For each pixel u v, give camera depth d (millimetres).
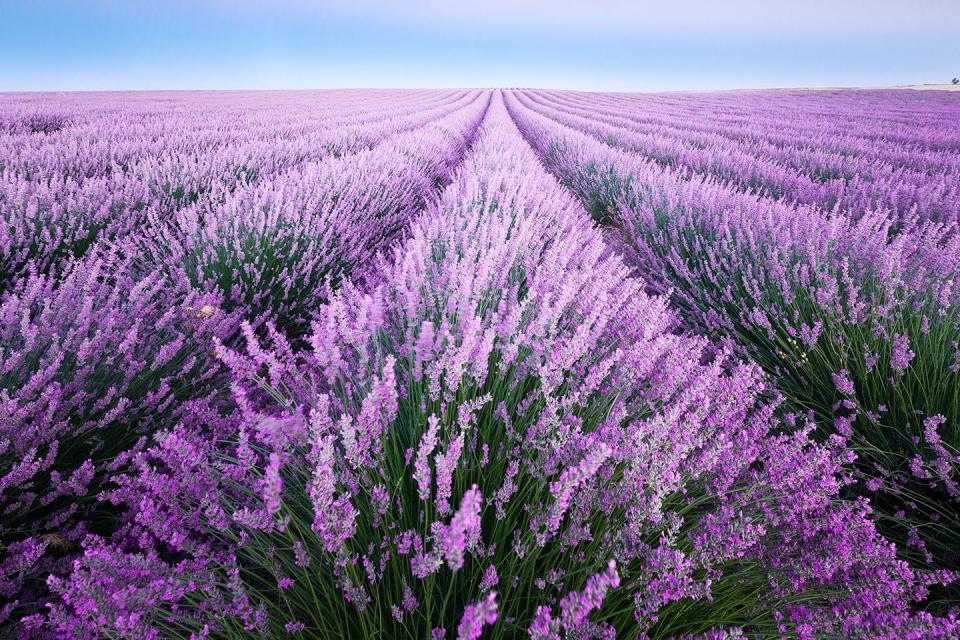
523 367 1507
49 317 1762
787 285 2412
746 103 28406
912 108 23438
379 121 15195
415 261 2326
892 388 1909
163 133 9492
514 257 2434
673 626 1084
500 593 1069
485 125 16672
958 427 1703
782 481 1194
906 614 1005
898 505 1725
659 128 14266
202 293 2646
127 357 1705
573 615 727
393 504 1205
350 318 1988
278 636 1033
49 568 1253
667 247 3771
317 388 1771
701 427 1433
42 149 6039
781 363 2365
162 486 1050
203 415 1725
